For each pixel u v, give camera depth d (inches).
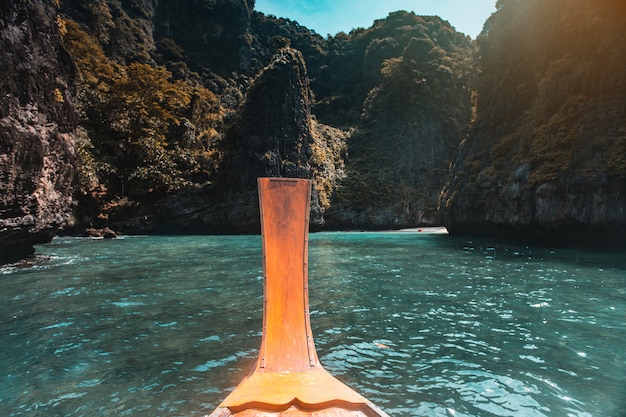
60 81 606.9
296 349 165.5
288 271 192.7
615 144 751.7
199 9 3457.2
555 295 363.3
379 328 263.4
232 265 591.5
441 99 2650.1
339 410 121.0
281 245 197.0
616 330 254.5
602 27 834.8
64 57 631.8
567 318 284.8
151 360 203.5
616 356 208.5
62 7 2378.2
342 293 381.7
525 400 159.9
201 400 159.3
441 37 3314.5
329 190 2239.2
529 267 546.9
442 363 201.0
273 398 125.0
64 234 1316.4
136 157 1692.9
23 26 503.8
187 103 2158.0
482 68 1325.0
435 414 149.2
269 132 1956.2
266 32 4097.0
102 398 161.3
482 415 148.3
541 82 960.9
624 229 751.1
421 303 337.1
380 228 2281.0
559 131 865.5
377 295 370.6
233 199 1814.7
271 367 154.2
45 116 550.3
